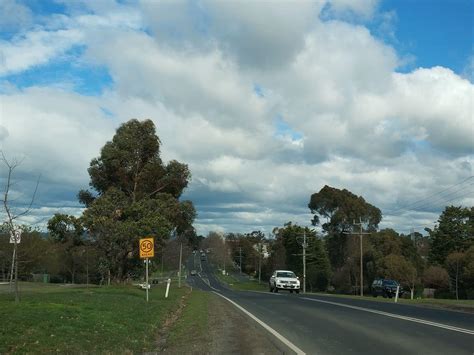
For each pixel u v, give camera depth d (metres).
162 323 16.94
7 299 19.31
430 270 71.38
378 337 13.48
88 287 35.38
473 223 80.25
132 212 37.75
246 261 158.00
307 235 91.81
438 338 13.26
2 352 9.78
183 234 47.41
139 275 40.84
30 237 35.31
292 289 44.56
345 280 83.31
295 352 11.25
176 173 44.66
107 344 11.58
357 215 85.44
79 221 35.91
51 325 12.84
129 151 42.66
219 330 14.73
